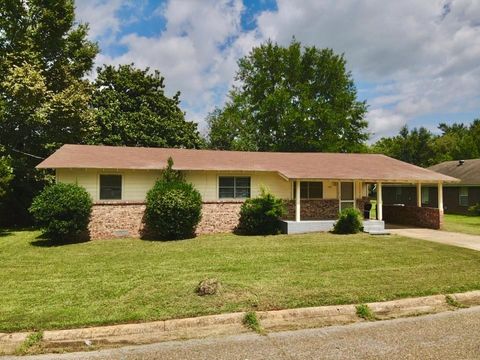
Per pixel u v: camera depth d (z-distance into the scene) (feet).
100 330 16.74
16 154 65.72
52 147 65.46
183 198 45.85
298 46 120.06
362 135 120.67
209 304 19.85
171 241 44.11
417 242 41.11
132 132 87.25
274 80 123.24
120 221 47.37
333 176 51.90
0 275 26.78
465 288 22.75
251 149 123.75
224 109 138.92
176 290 22.31
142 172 50.72
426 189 100.17
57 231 41.60
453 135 193.77
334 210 58.29
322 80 121.60
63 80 70.79
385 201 115.65
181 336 16.71
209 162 54.85
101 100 89.86
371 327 17.53
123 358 14.42
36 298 21.06
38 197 42.42
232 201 52.26
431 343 15.44
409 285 23.22
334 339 16.07
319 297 20.88
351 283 23.70
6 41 66.95
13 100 61.21
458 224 63.41
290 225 50.37
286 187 56.80
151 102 95.35
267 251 35.99
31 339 15.92
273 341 15.94
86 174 48.29
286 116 112.98
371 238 44.62
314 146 114.42
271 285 23.24
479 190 84.64
